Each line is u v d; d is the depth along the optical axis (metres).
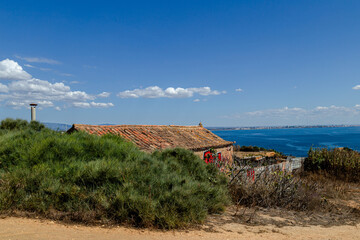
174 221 5.29
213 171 9.27
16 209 5.18
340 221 7.59
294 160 16.64
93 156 7.36
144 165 7.25
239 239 5.06
